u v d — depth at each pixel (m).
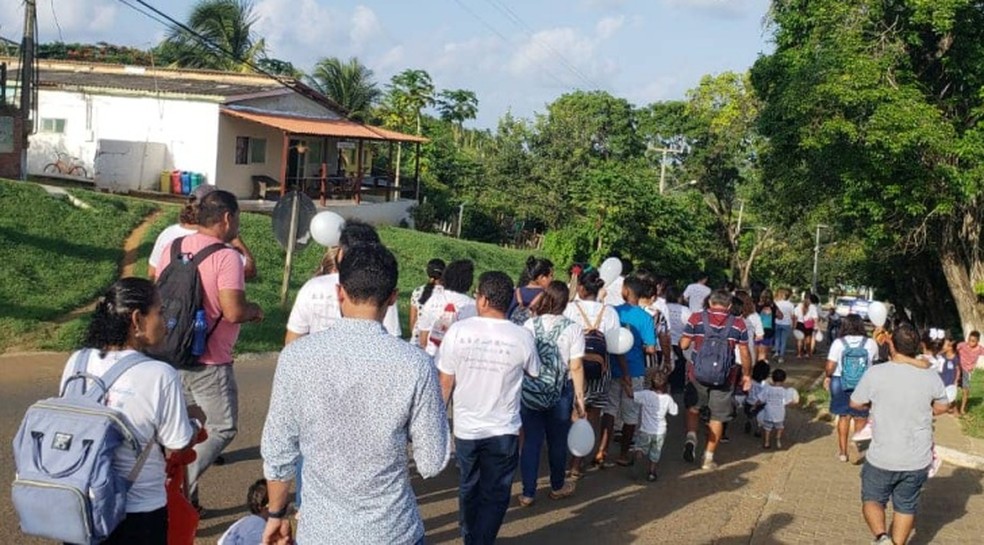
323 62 42.78
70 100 28.84
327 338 3.59
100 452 3.62
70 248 16.41
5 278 13.88
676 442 10.88
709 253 43.78
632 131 51.06
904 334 7.05
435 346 7.67
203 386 5.88
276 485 3.71
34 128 25.56
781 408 11.02
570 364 7.16
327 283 6.13
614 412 9.13
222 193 5.98
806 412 14.06
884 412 7.03
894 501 7.13
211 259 5.79
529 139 44.22
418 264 25.27
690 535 7.36
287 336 6.20
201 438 4.48
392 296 3.72
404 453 3.59
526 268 8.62
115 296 3.94
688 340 9.71
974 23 21.56
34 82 23.73
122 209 19.75
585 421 7.08
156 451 3.93
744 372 9.77
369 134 31.75
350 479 3.50
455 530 6.81
